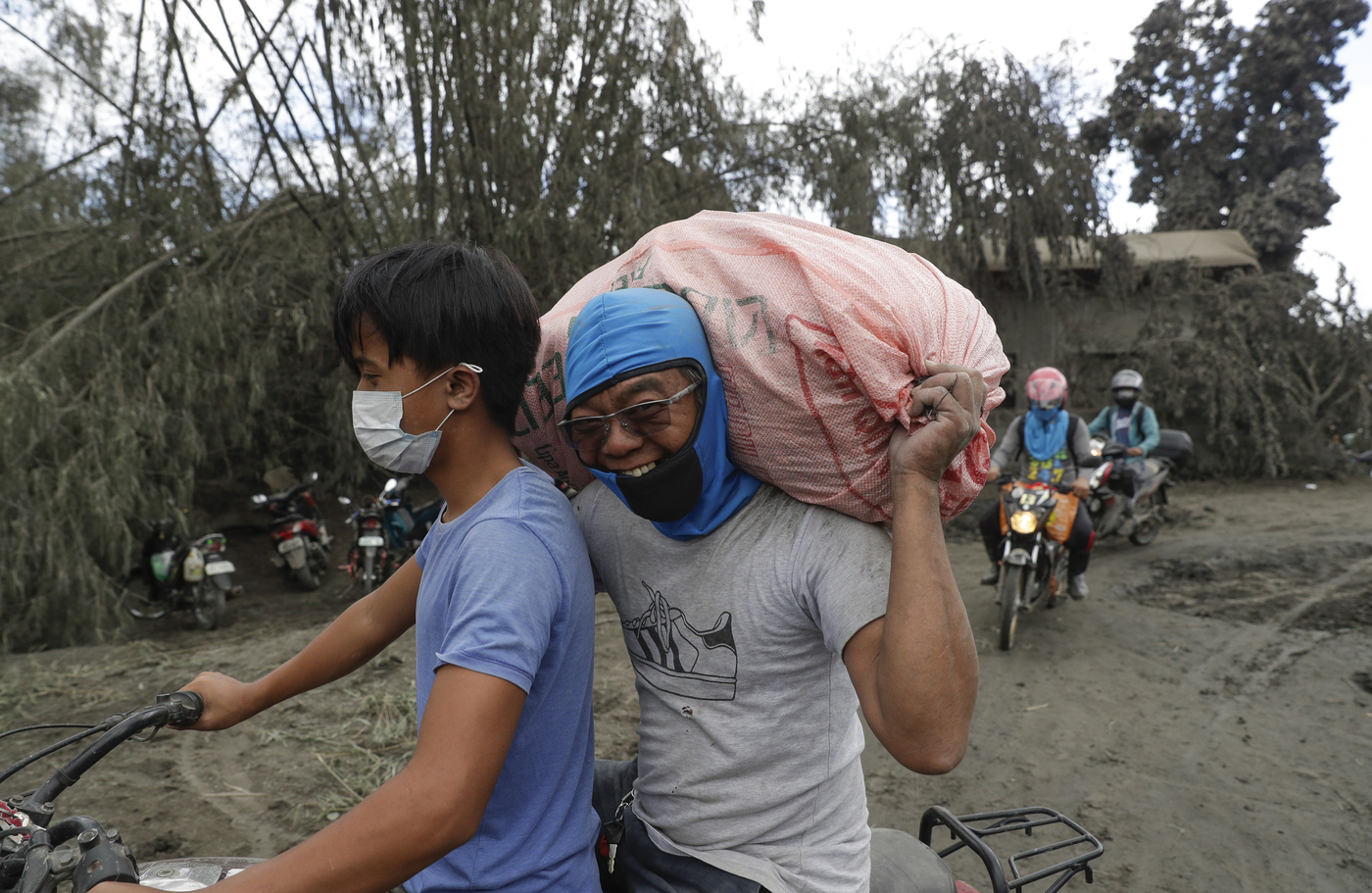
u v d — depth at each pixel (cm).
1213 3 1631
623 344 108
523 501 105
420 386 104
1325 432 1166
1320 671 457
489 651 93
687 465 111
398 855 88
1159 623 541
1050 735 387
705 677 120
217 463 813
